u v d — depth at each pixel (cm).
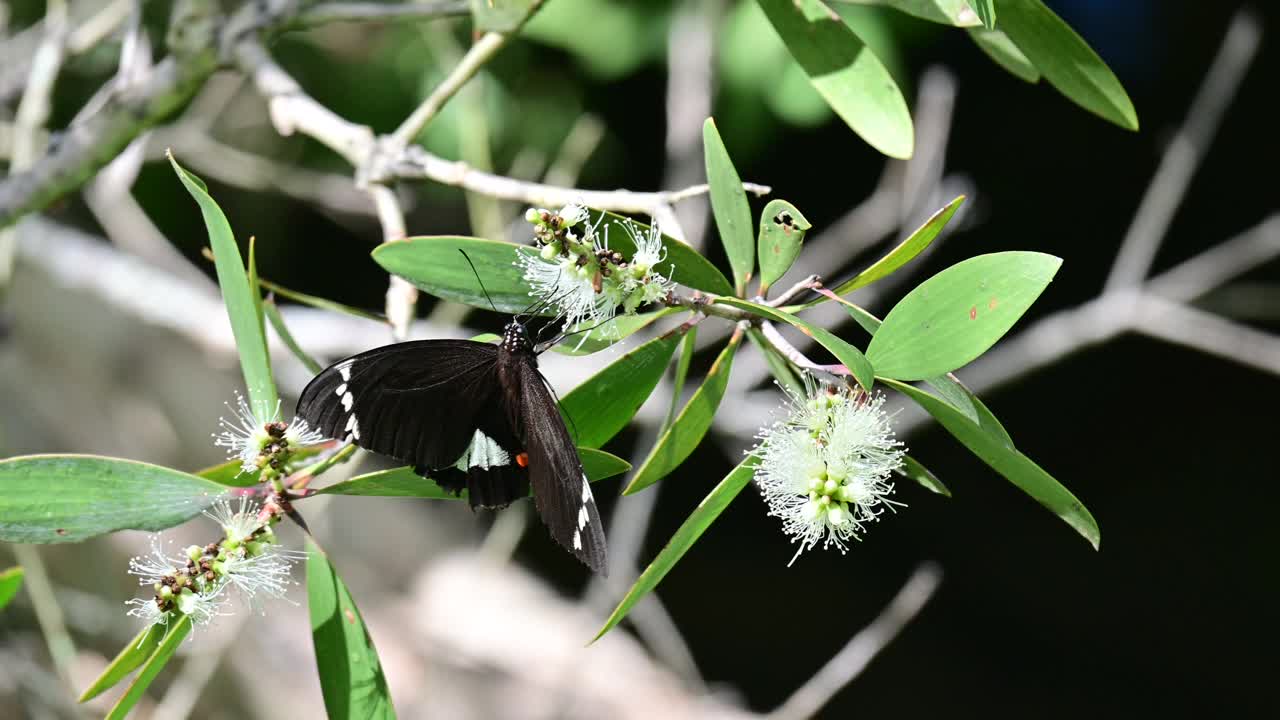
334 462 130
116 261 186
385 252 129
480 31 137
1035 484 127
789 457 128
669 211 130
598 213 131
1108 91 131
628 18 198
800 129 224
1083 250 280
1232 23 262
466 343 130
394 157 136
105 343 201
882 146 131
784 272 127
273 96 140
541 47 210
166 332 203
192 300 182
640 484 129
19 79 192
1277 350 184
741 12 191
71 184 144
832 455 128
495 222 170
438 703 202
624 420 130
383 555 217
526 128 210
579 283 127
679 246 127
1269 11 262
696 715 203
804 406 129
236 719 194
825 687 164
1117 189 275
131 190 229
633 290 127
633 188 230
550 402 129
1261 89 273
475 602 214
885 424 129
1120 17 261
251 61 141
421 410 129
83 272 183
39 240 186
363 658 128
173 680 194
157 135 195
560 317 129
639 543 184
